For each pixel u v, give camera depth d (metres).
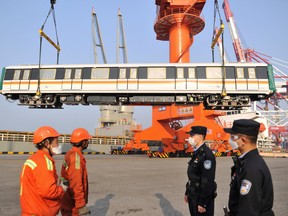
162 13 34.56
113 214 6.23
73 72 20.88
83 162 3.68
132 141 31.70
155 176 13.00
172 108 29.28
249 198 2.13
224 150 28.34
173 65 20.66
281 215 6.24
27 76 20.92
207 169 3.74
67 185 3.58
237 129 2.45
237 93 20.06
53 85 20.73
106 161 22.12
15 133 33.59
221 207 7.06
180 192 8.95
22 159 22.42
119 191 9.09
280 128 78.56
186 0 33.22
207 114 28.03
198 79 20.25
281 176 13.48
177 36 32.84
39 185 2.74
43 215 2.81
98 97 21.50
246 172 2.22
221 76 20.22
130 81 20.50
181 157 27.56
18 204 7.08
